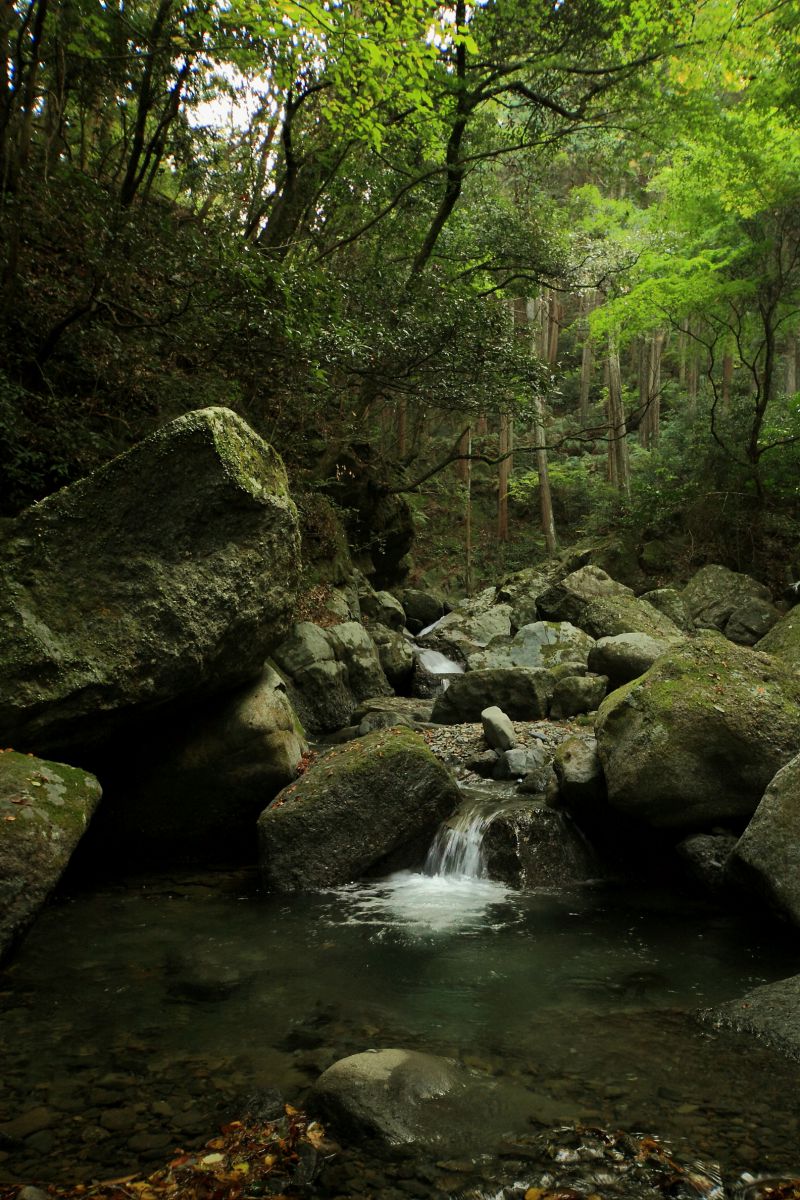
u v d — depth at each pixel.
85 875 6.08
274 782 6.52
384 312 12.26
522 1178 2.41
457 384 13.07
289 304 8.70
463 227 16.50
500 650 14.48
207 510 6.10
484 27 13.12
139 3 10.01
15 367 8.27
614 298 18.66
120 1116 2.75
